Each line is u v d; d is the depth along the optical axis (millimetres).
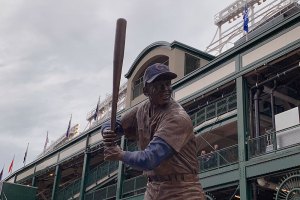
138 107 3033
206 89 20469
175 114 2668
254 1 25922
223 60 19969
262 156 16625
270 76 18562
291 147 15703
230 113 19672
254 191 17156
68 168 32938
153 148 2510
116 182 27328
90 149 28734
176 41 25188
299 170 15289
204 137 22094
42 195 36906
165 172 2674
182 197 2650
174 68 24609
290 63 17891
